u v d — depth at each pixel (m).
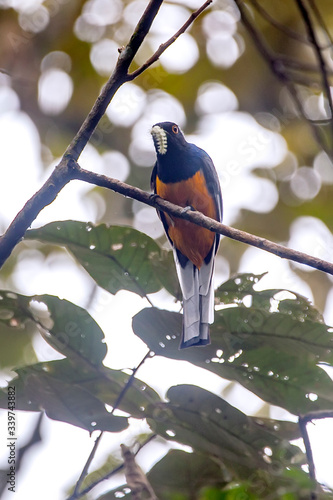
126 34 17.14
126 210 16.89
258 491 6.30
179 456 6.60
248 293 7.10
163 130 10.53
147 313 6.18
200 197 10.50
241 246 16.70
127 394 6.18
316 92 18.05
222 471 6.56
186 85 17.53
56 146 17.36
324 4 16.86
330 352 6.36
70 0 17.02
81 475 6.05
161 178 10.53
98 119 6.85
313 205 17.47
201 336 6.27
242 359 6.55
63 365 6.10
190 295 7.54
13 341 13.16
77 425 6.22
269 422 6.82
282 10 17.45
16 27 16.97
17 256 15.55
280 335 6.32
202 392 6.14
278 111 18.25
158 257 6.87
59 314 6.20
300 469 6.43
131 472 5.86
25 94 17.25
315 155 17.78
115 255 6.86
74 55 17.23
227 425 6.24
